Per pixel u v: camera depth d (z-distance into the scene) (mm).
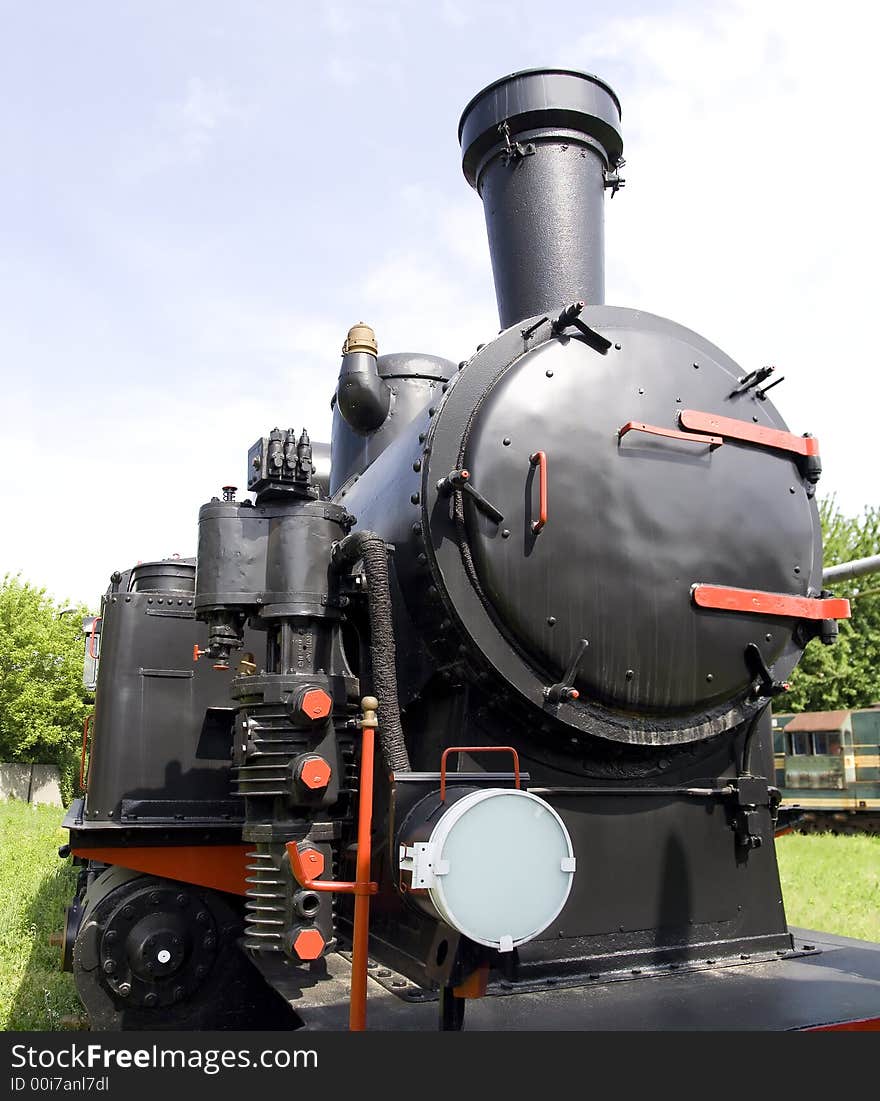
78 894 5391
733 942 3332
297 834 2930
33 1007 5406
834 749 16703
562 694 3064
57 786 27266
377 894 3193
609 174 4531
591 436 3289
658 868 3268
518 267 4191
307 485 3230
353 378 4211
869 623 20578
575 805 3166
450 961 2283
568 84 4262
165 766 4664
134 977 4262
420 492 3238
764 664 3492
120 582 5000
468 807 2256
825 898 8180
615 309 3650
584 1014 2572
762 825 3529
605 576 3189
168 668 4785
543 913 2314
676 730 3320
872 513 21281
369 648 3590
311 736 2973
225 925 4488
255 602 3107
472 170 4602
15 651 26969
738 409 3729
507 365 3379
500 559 3053
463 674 3127
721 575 3434
